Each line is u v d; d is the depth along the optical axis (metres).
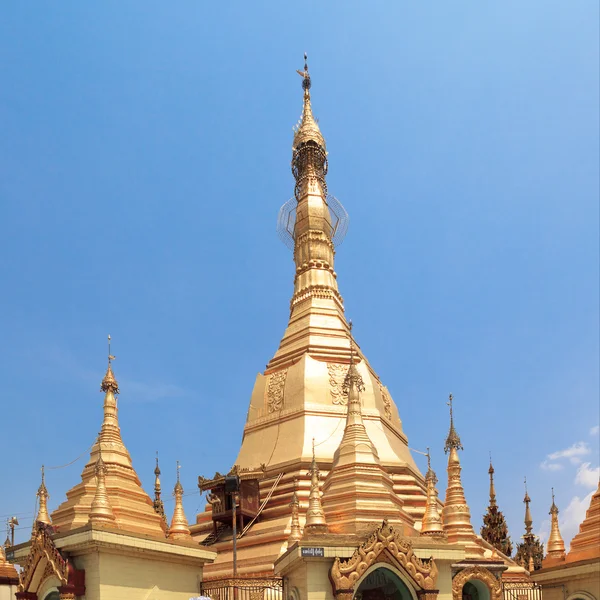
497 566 36.22
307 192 65.81
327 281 61.53
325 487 33.25
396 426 56.69
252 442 53.16
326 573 27.73
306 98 71.69
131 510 34.00
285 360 56.81
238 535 44.75
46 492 36.53
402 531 30.31
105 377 38.16
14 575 42.81
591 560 31.50
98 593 28.69
